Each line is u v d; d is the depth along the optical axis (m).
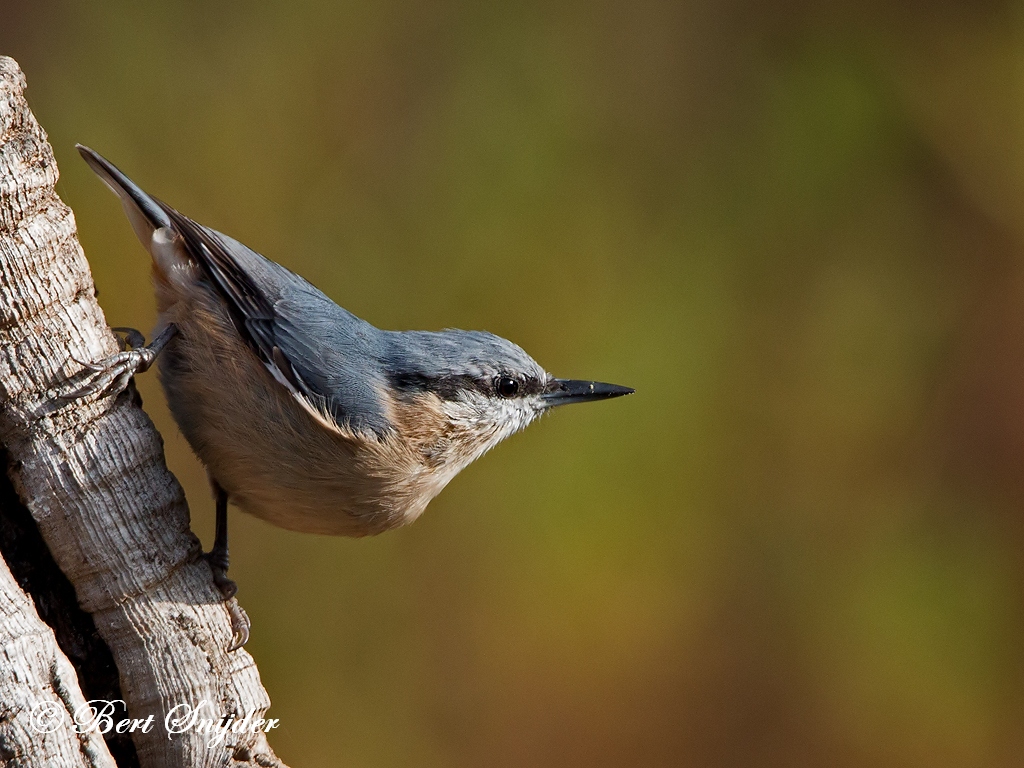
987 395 11.75
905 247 12.09
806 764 10.91
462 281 11.36
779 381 11.71
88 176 10.85
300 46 11.71
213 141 11.26
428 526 10.73
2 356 5.55
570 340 11.35
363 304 11.27
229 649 6.05
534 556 10.73
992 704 10.98
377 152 11.62
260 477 7.03
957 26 12.20
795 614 11.17
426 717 10.56
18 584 5.54
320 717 10.34
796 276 11.96
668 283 11.70
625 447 11.09
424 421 7.55
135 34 11.34
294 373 6.95
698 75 12.41
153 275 7.18
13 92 5.56
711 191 12.09
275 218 11.30
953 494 11.62
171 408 7.11
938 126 12.16
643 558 10.90
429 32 12.03
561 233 11.64
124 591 5.73
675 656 10.94
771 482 11.52
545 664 10.73
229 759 5.98
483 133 11.83
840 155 12.21
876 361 11.83
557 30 12.30
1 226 5.49
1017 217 11.94
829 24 12.44
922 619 11.21
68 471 5.65
